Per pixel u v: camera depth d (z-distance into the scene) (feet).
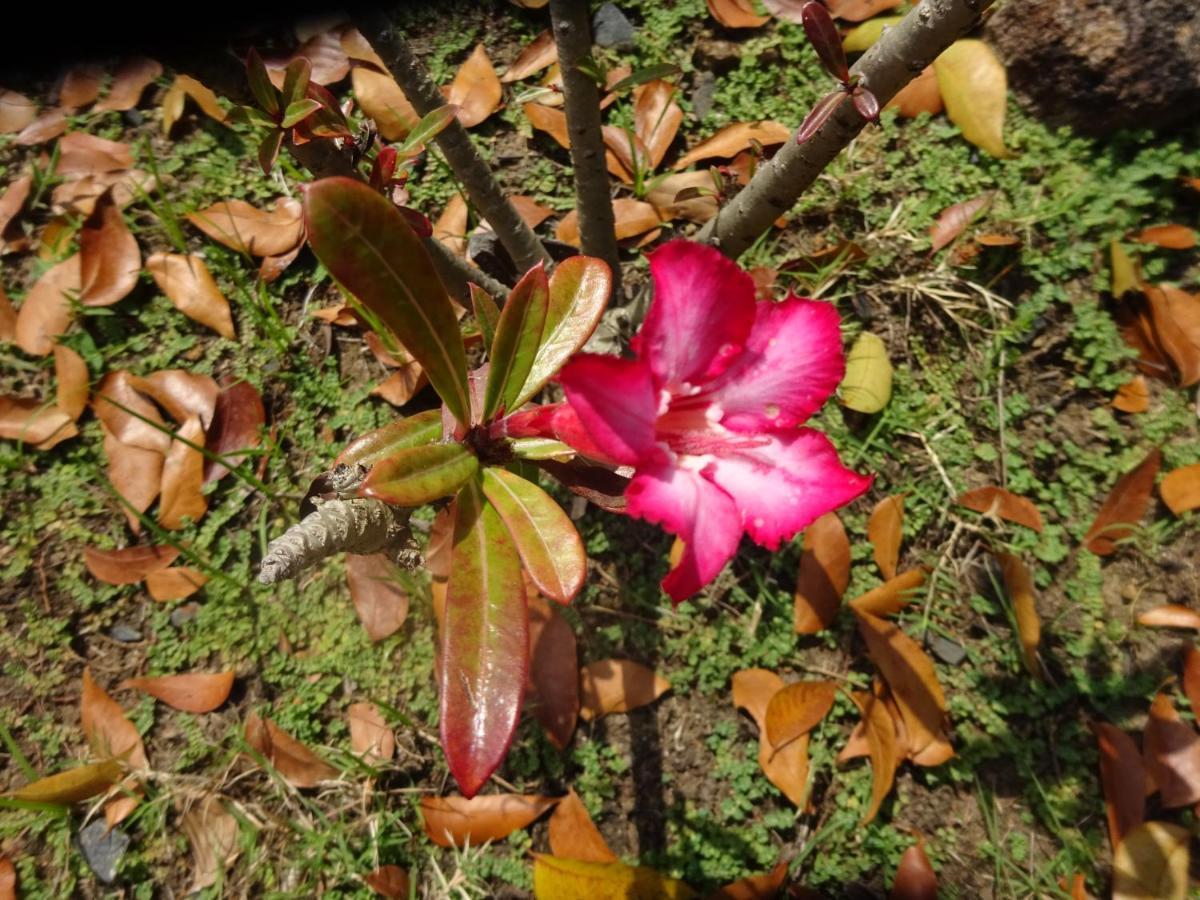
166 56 0.67
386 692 1.14
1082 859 1.07
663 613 1.17
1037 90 1.36
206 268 1.28
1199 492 1.19
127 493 1.19
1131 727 1.13
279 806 1.10
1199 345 1.24
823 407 1.25
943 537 1.21
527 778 1.11
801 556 1.19
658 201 1.30
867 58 0.81
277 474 1.22
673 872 1.07
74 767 1.11
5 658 1.15
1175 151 1.32
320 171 0.83
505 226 1.11
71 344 1.26
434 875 1.08
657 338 0.61
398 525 0.78
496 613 0.65
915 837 1.08
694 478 0.62
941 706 1.11
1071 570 1.20
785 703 1.10
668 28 1.42
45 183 1.34
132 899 1.07
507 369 0.70
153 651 1.16
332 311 1.27
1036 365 1.28
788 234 1.33
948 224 1.30
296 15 1.41
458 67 1.43
